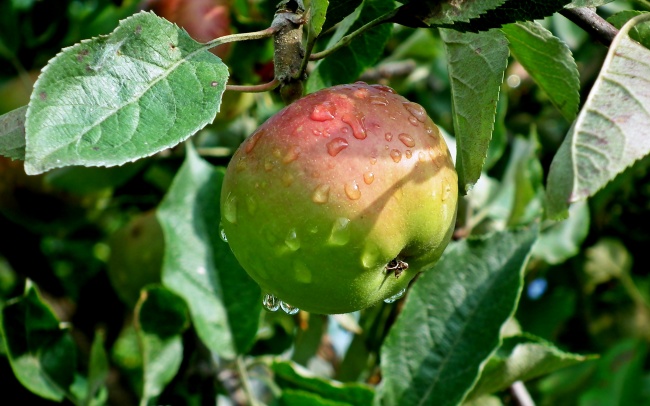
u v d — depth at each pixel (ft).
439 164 1.21
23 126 1.21
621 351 2.22
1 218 2.12
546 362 1.52
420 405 1.49
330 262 1.17
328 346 1.99
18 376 1.55
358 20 1.43
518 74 2.59
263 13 1.80
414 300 1.54
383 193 1.16
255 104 2.09
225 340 1.61
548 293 2.35
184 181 1.66
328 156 1.17
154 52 1.13
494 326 1.50
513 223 1.90
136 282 2.01
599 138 1.05
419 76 2.29
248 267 1.21
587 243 2.45
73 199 2.09
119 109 1.10
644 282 2.53
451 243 1.55
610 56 1.11
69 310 2.17
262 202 1.17
